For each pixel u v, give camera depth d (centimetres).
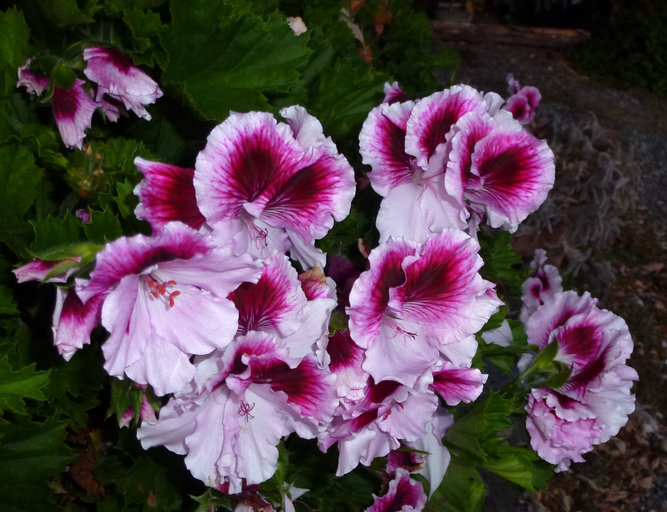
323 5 40
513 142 23
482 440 30
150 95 24
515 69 163
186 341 18
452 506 30
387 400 23
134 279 17
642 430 86
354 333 22
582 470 80
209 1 25
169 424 20
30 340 24
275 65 26
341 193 21
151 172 19
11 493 23
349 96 30
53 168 24
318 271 22
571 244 96
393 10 55
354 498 30
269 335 20
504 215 25
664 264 111
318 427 21
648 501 78
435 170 24
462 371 25
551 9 187
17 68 23
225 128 19
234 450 20
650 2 166
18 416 23
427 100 23
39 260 19
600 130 109
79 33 24
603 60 166
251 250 21
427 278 22
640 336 99
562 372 30
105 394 27
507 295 50
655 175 133
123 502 27
